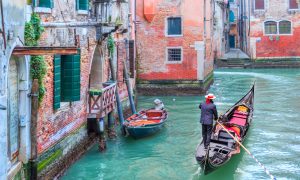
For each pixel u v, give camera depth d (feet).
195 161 40.78
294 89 83.87
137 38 80.48
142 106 69.92
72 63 36.81
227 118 44.98
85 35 42.16
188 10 78.74
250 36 128.98
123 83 60.39
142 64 81.00
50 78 33.42
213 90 85.87
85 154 42.60
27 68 29.32
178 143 46.88
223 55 138.10
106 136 48.55
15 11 26.43
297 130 51.96
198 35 78.79
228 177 36.52
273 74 110.52
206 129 39.14
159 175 37.04
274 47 127.44
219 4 130.21
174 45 79.77
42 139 31.96
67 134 37.78
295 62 126.11
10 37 25.49
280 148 44.65
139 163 40.06
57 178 34.86
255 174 37.22
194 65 79.61
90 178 36.04
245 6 139.64
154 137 49.37
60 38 35.24
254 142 46.93
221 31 132.87
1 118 24.54
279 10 126.41
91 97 43.73
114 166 39.19
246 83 94.73
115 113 53.88
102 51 49.26
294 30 126.21
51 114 33.76
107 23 46.55
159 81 80.84
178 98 77.87
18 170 28.53
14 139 28.66
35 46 27.94
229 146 38.96
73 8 38.88
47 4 32.58
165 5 79.20
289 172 37.63
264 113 62.08
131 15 72.69
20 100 29.27
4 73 24.86
